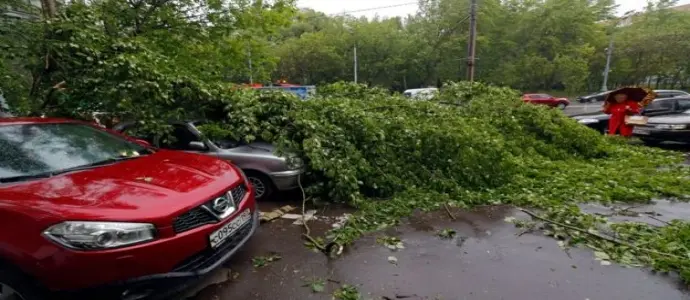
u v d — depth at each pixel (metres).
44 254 1.98
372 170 4.75
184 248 2.29
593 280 2.71
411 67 38.69
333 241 3.38
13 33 4.34
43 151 2.84
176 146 4.96
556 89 37.72
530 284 2.67
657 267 2.82
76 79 4.40
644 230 3.50
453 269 2.92
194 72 5.77
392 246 3.35
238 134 4.80
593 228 3.56
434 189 4.81
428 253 3.21
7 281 2.02
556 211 3.97
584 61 32.66
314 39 40.03
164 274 2.19
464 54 35.81
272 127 4.80
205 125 4.91
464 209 4.29
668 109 9.90
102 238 2.03
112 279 2.05
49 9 5.35
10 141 2.78
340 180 4.36
